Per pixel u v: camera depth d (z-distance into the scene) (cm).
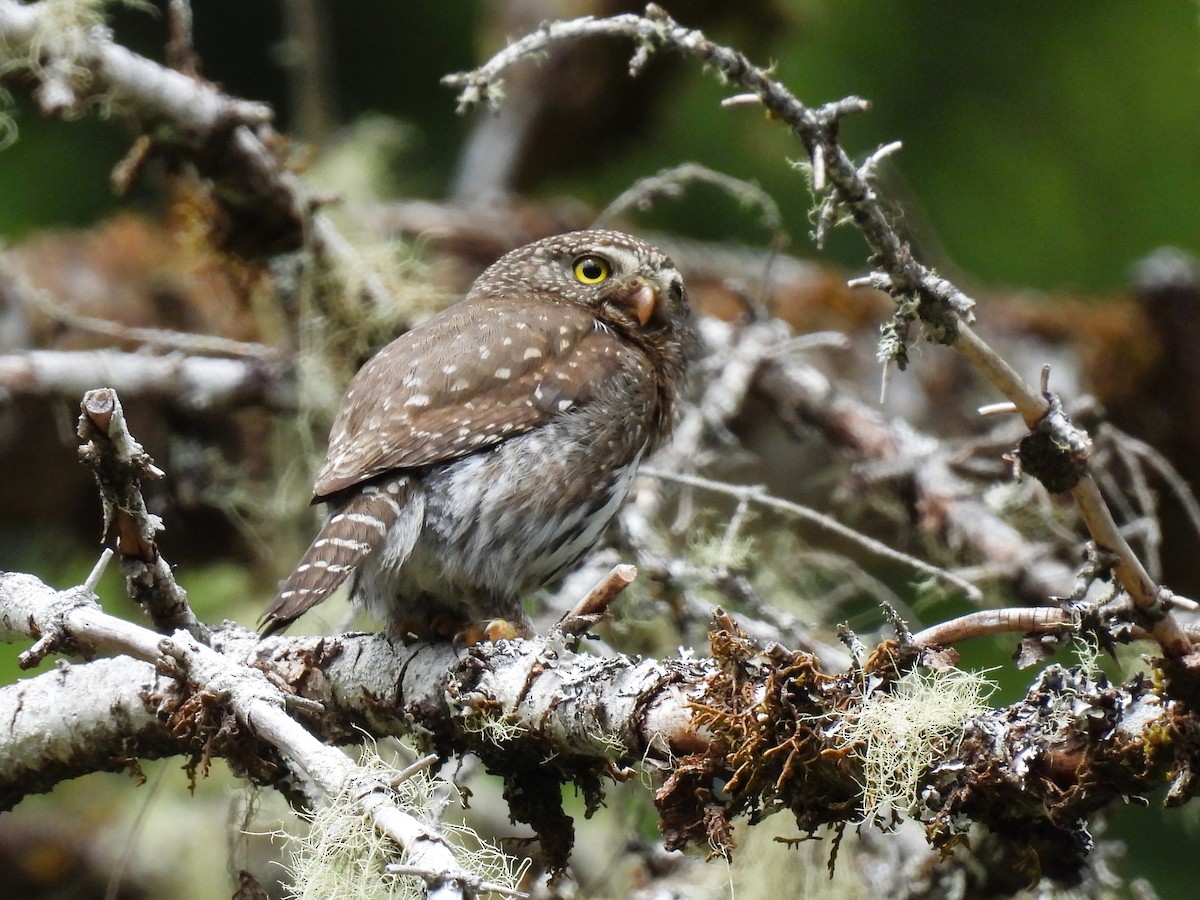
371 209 1312
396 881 573
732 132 1659
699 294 1380
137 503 639
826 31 1661
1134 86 1647
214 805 1322
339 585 741
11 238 1609
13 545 1454
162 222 1373
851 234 1673
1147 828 1487
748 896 836
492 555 828
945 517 1029
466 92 720
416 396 836
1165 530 1299
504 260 1045
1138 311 1383
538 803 685
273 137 1039
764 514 1252
